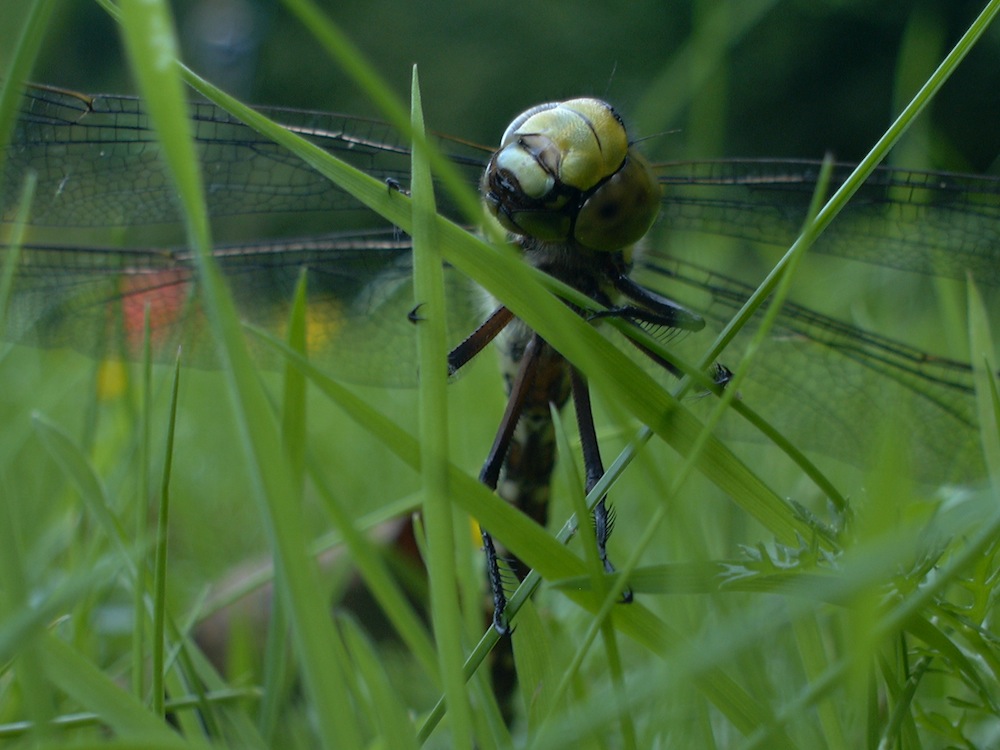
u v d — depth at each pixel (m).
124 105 0.11
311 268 0.12
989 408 0.10
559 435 0.08
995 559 0.09
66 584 0.09
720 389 0.09
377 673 0.08
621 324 0.09
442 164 0.07
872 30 0.58
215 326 0.07
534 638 0.09
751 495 0.09
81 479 0.09
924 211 0.12
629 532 0.13
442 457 0.08
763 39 0.58
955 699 0.09
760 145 0.59
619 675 0.08
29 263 0.12
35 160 0.11
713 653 0.08
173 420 0.09
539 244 0.11
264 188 0.12
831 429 0.12
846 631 0.08
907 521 0.09
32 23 0.08
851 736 0.09
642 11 0.66
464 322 0.13
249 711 0.10
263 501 0.08
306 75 0.73
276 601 0.09
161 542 0.09
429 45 0.72
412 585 0.12
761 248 0.13
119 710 0.08
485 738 0.08
